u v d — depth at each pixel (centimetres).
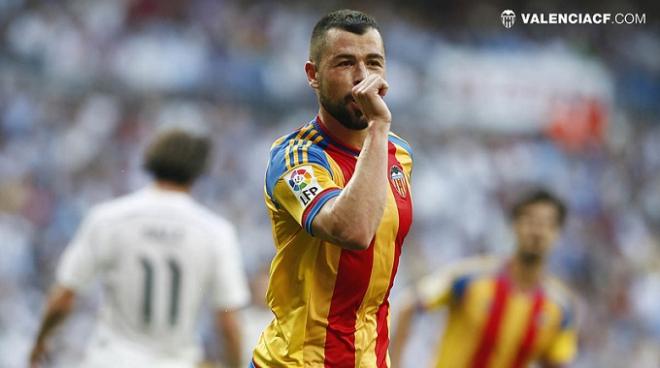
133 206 1930
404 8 8250
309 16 7394
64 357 4025
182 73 6306
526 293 2408
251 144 6172
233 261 1977
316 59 1255
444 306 2428
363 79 1222
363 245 1151
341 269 1249
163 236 1919
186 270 1923
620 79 8412
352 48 1224
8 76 5828
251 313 2655
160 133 1972
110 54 6147
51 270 4878
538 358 2448
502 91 7725
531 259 2398
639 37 8631
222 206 5650
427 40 7875
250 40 6831
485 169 7069
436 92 7531
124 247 1903
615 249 7056
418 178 6675
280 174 1243
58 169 5475
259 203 5831
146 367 1892
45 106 5756
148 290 1905
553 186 7375
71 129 5684
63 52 5991
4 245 4694
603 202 7525
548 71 7919
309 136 1277
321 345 1268
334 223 1154
